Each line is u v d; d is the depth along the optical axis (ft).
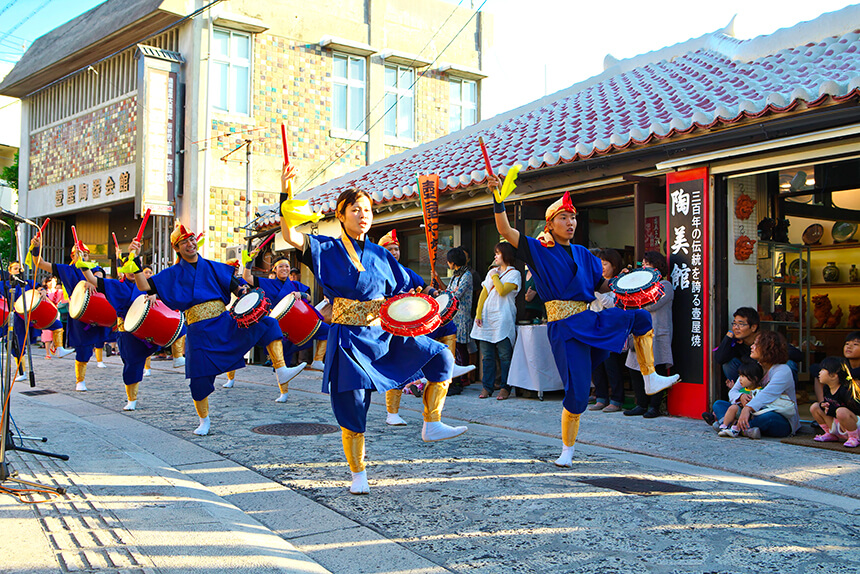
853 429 17.88
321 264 14.05
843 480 14.96
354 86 64.54
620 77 40.29
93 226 73.51
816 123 19.08
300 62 61.52
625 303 16.80
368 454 18.10
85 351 32.27
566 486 14.83
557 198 28.99
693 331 22.68
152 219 62.95
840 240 31.09
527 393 28.94
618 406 24.63
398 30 67.05
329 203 38.34
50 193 72.28
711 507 13.24
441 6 69.77
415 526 12.32
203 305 20.80
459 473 16.03
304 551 11.20
